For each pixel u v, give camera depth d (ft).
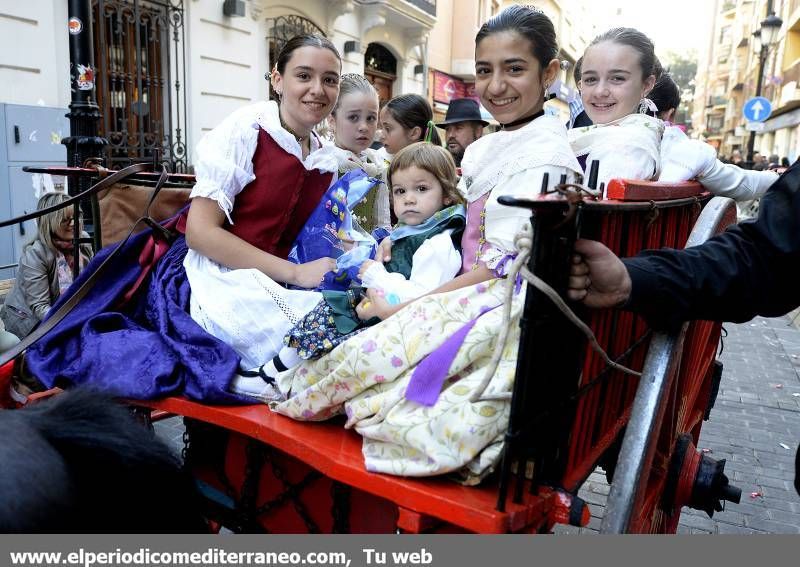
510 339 4.67
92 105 13.69
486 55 5.71
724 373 18.72
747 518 10.89
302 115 6.94
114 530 3.17
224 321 6.22
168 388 5.86
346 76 10.24
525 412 3.96
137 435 3.42
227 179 6.47
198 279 6.62
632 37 7.66
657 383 4.52
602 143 7.01
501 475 3.98
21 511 2.75
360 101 9.99
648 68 7.71
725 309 4.36
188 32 24.44
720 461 6.88
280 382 5.72
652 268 4.17
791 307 4.49
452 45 51.98
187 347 6.13
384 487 4.42
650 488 6.47
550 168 5.20
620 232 4.71
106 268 7.27
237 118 6.80
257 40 28.48
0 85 17.99
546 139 5.37
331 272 6.09
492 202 5.30
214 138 6.64
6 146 17.98
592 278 4.08
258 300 6.21
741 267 4.27
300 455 5.02
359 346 4.98
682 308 4.24
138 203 8.05
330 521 5.49
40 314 10.87
